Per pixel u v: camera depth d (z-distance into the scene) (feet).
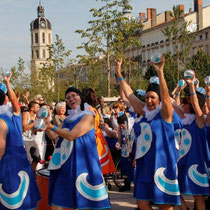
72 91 17.04
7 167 15.90
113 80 147.95
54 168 16.70
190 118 19.39
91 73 143.23
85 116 16.56
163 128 16.96
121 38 103.09
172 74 136.98
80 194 16.11
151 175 16.72
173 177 16.78
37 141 26.61
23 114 26.89
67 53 137.49
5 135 15.94
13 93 16.58
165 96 16.52
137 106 18.20
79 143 16.40
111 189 30.27
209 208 21.71
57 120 25.11
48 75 142.51
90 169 16.34
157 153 16.74
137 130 17.52
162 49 216.33
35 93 144.05
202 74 136.67
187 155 19.22
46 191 20.17
